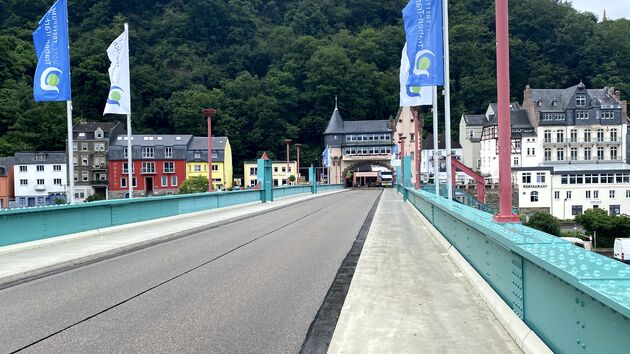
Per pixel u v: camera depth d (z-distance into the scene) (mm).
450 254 11016
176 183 97438
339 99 123562
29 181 90625
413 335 5617
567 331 3812
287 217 23984
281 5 164000
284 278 9289
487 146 88938
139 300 7711
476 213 9227
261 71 140250
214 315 6816
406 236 15250
